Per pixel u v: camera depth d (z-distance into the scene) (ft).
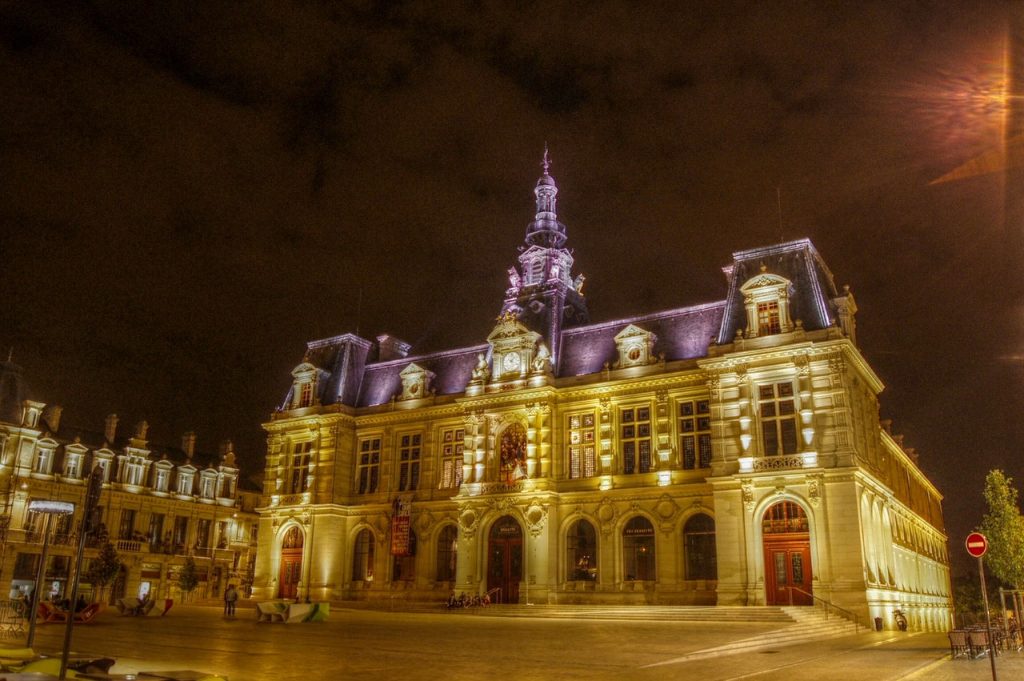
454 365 195.00
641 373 161.79
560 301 188.24
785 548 136.05
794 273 152.25
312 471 196.24
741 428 143.13
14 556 204.64
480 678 58.80
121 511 234.17
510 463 171.12
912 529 198.80
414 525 181.78
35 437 216.95
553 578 158.20
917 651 83.20
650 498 154.51
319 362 214.28
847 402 137.18
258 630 103.76
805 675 61.26
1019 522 170.60
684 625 112.68
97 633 97.66
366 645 83.56
